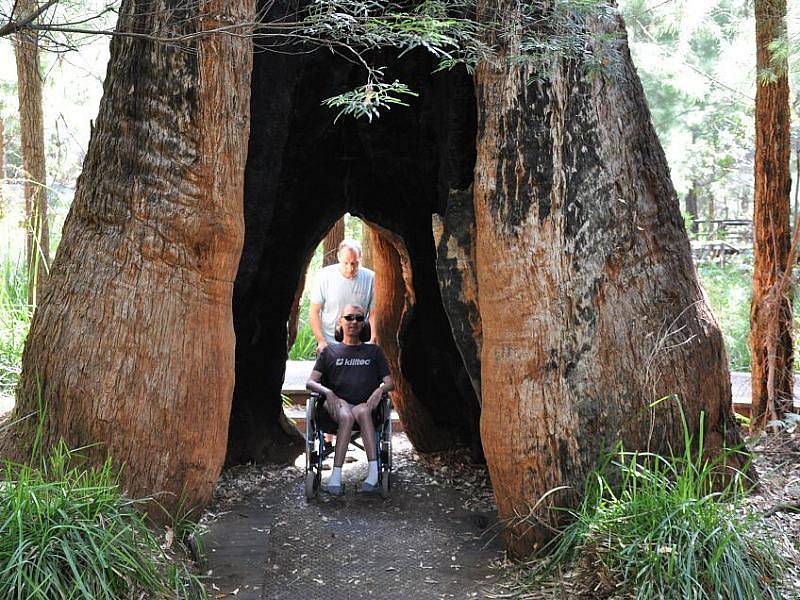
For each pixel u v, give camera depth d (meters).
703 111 13.49
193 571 3.93
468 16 4.18
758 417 5.90
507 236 4.07
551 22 3.85
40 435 3.83
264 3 4.93
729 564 3.29
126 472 3.86
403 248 6.12
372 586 4.05
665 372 4.10
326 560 4.39
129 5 4.04
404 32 3.19
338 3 3.28
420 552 4.50
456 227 4.76
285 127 5.24
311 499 5.39
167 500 3.97
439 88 5.09
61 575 3.10
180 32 3.89
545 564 3.87
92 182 4.08
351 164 5.82
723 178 15.26
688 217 13.74
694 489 3.88
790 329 5.95
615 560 3.52
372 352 5.65
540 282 4.04
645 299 4.17
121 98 4.05
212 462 4.11
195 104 3.89
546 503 4.00
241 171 4.04
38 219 8.02
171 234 3.92
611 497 3.90
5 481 3.50
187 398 3.95
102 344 3.88
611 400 4.02
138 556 3.38
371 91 3.05
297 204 5.78
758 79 5.80
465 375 6.03
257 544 4.55
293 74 5.17
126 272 3.92
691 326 4.26
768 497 4.21
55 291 4.04
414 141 5.58
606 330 4.06
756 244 5.93
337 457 5.41
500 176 4.09
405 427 6.53
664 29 8.85
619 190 4.18
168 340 3.92
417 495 5.53
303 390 7.70
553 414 4.01
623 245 4.15
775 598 3.25
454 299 4.77
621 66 4.23
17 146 16.58
